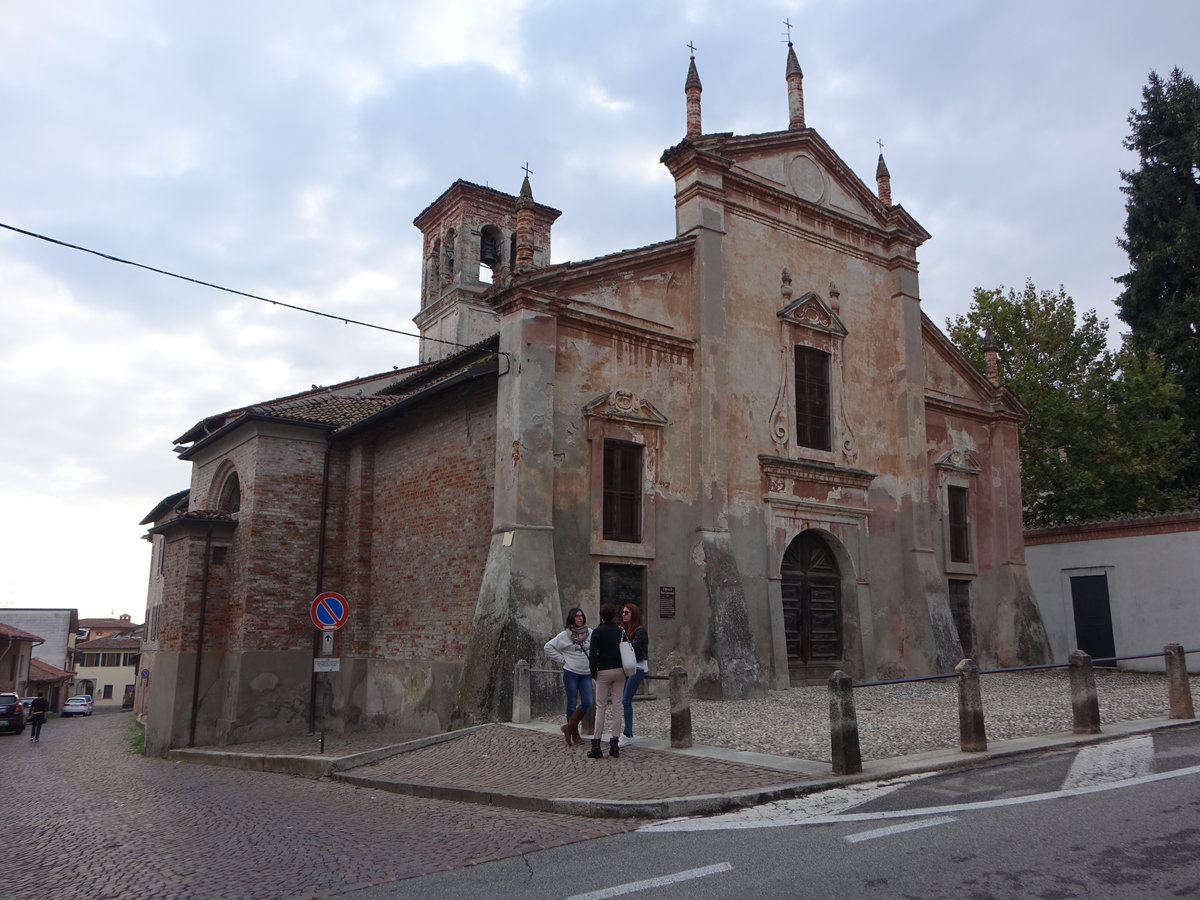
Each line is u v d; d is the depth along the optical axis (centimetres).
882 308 2162
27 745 2970
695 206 1803
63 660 7638
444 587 1728
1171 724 1160
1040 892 503
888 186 2241
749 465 1788
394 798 972
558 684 1380
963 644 2159
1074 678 1111
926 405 2205
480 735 1226
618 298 1669
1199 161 2802
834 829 667
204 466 2414
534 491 1467
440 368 2078
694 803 764
